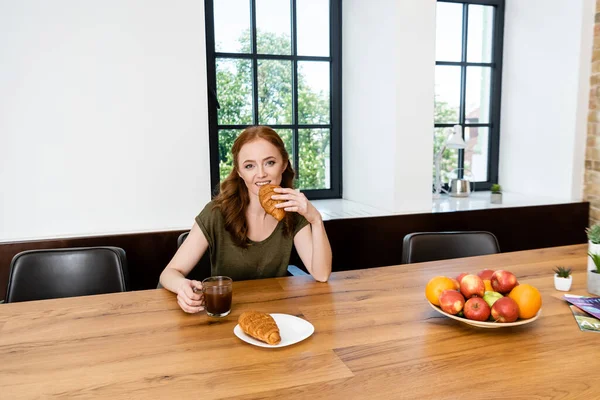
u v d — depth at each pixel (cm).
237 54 284
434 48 253
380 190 271
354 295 134
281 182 162
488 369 91
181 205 223
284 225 162
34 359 96
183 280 134
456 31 325
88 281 159
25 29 196
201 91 219
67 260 160
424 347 101
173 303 129
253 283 146
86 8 201
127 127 212
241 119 292
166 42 212
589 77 288
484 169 349
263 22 289
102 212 214
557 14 296
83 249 162
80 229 212
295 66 300
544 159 313
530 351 99
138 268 217
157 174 218
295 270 199
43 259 158
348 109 304
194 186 224
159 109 215
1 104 197
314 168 315
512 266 163
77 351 99
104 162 211
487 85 341
